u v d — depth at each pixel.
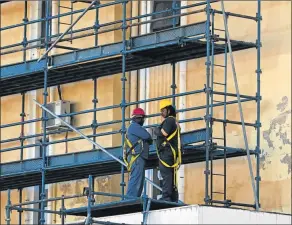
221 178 40.16
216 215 33.66
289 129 38.78
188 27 38.16
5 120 47.06
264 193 39.12
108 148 40.44
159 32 38.91
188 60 41.53
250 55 40.00
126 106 40.38
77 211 37.59
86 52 41.03
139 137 37.06
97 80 44.16
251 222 33.97
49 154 45.28
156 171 42.78
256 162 38.72
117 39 43.84
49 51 42.62
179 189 41.19
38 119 42.72
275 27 39.53
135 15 43.94
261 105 39.50
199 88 41.25
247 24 40.19
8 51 44.72
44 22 46.53
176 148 36.53
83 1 44.56
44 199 39.56
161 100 40.12
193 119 38.38
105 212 37.59
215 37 37.78
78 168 41.72
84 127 42.53
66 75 43.25
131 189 36.84
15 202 46.66
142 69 43.41
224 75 40.44
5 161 46.97
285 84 39.06
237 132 39.88
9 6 47.44
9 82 44.53
